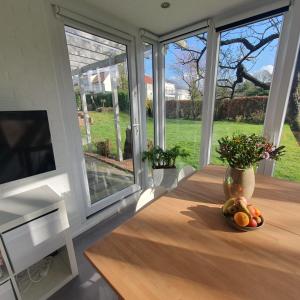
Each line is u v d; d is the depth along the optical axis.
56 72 1.67
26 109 1.50
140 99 2.58
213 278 0.71
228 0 1.76
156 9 1.90
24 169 1.43
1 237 1.13
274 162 1.96
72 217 1.96
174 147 2.72
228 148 1.15
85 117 2.04
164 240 0.91
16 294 1.25
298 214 1.10
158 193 1.48
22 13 1.41
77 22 1.76
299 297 0.63
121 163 2.57
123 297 0.64
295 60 1.68
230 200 1.08
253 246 0.86
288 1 1.59
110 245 0.88
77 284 1.47
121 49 2.27
